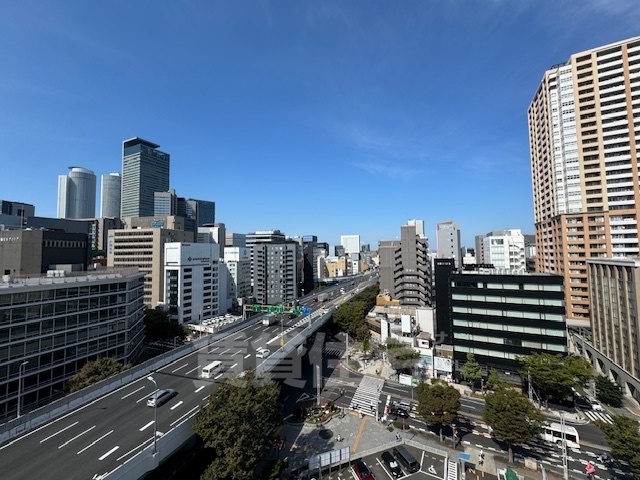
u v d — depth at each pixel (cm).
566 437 4628
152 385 4697
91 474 2784
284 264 16062
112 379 4547
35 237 7488
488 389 6456
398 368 7362
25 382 5256
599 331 7506
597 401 6081
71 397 3978
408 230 11869
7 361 5019
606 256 9606
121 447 3173
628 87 9538
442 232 16400
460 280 6969
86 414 3831
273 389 4100
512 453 4319
